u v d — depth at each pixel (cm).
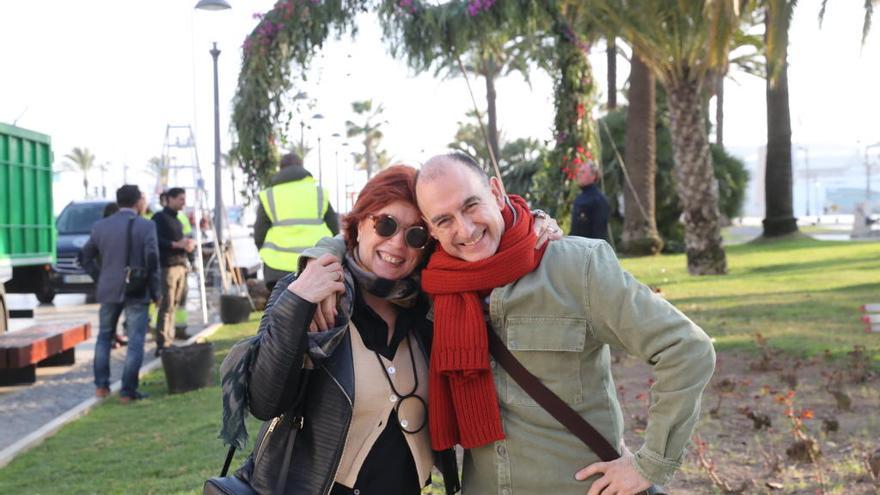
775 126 3167
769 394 727
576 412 261
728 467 551
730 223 3759
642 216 2775
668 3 1755
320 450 267
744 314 1235
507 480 264
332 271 266
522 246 259
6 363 936
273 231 814
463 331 260
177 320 1322
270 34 1577
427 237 275
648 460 252
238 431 267
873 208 8588
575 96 1595
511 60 3981
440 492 516
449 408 270
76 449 689
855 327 1071
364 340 277
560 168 1608
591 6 1736
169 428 745
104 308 890
